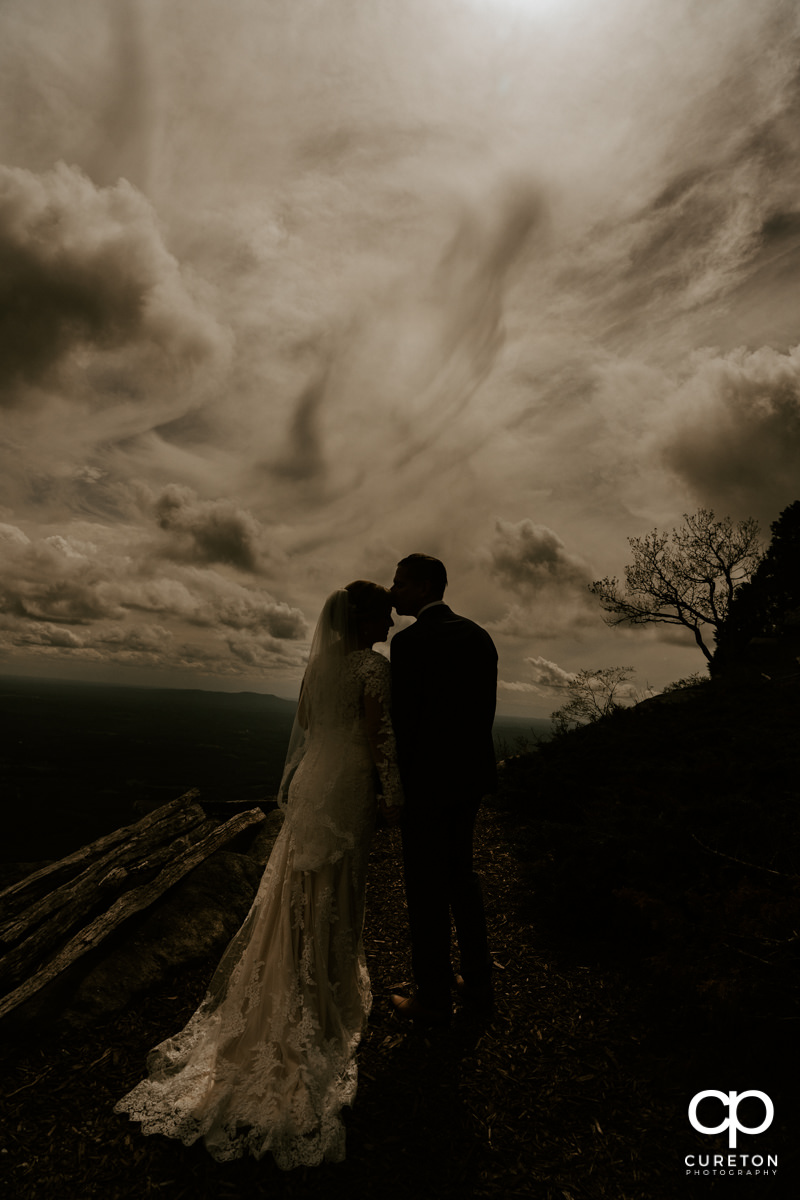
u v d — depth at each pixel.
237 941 2.72
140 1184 1.90
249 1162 2.00
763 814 3.77
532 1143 2.07
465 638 2.78
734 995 2.49
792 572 21.67
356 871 2.58
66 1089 2.32
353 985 2.59
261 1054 2.25
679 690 11.68
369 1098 2.29
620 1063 2.46
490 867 4.70
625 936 3.41
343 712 2.66
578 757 6.62
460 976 3.03
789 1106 2.17
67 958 2.87
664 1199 1.83
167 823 4.14
